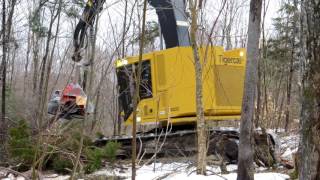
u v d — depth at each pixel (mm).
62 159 9320
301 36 3820
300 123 3893
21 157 9297
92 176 9016
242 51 10508
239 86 10406
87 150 9414
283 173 9008
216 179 7820
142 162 10438
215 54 10227
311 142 3725
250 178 7309
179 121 10266
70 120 9242
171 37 10555
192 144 10492
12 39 12922
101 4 8172
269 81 24203
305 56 3750
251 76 7469
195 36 8297
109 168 9805
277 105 24453
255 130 10250
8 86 14102
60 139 9016
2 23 11820
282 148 12617
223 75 10281
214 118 10234
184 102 10195
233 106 10258
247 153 7355
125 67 10180
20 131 9547
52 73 11047
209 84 10094
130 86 10211
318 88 3686
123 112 11227
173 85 10328
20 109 11430
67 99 8922
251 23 7527
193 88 10133
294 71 24484
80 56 8586
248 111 7426
